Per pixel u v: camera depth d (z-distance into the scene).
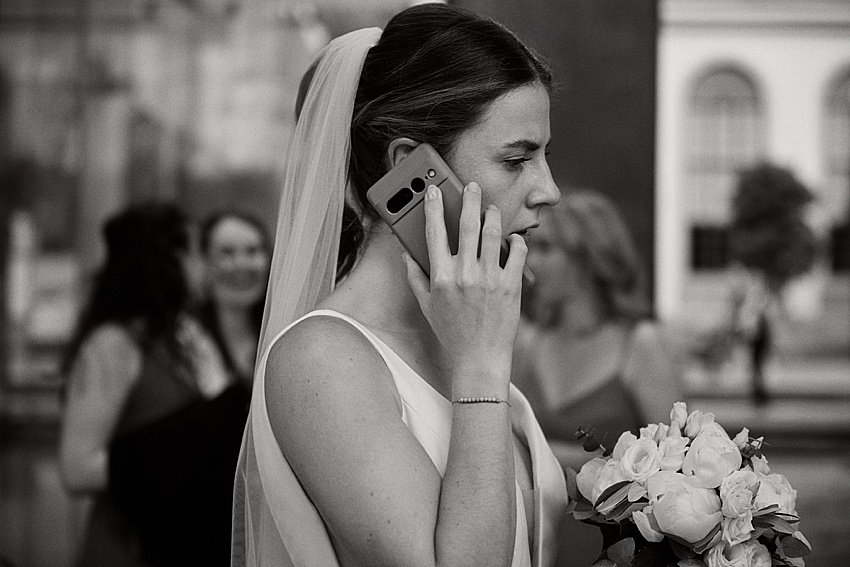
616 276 3.80
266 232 4.14
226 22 10.71
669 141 20.55
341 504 1.36
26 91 10.84
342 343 1.45
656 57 5.53
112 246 3.64
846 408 13.94
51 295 10.56
